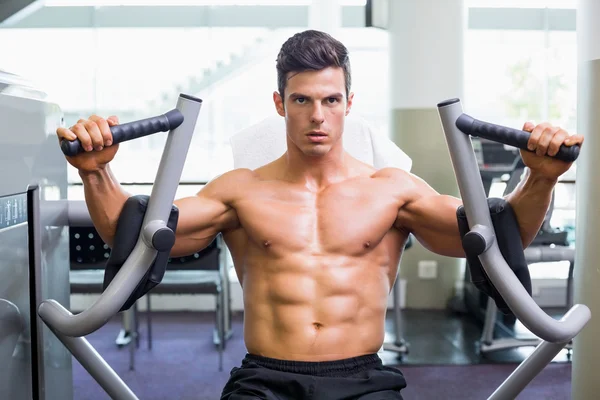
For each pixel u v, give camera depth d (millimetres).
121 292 1314
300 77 1434
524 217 1334
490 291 1395
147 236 1300
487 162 3912
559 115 5320
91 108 5270
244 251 1575
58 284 1812
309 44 1438
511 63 5277
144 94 5316
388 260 1564
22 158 1554
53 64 5215
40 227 1662
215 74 5355
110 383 1549
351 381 1413
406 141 4305
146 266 1333
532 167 1269
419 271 4449
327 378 1417
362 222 1505
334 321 1470
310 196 1544
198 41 5328
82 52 5234
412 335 3975
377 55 5023
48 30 5195
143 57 5293
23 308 1580
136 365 3588
